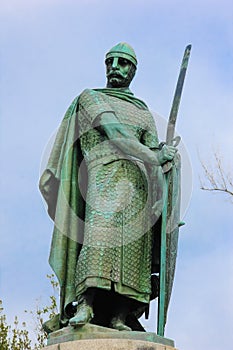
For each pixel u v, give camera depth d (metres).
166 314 7.20
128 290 7.14
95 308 7.27
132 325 7.38
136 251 7.27
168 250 7.25
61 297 7.27
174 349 6.70
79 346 6.51
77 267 7.16
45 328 7.35
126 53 7.89
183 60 7.60
